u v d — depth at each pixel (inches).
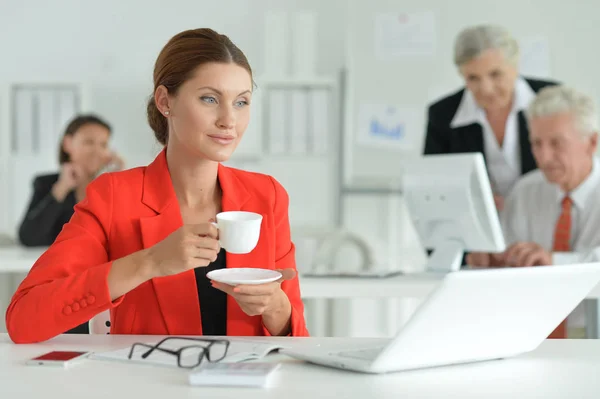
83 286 45.4
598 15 165.5
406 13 168.1
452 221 90.4
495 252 96.3
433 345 37.1
